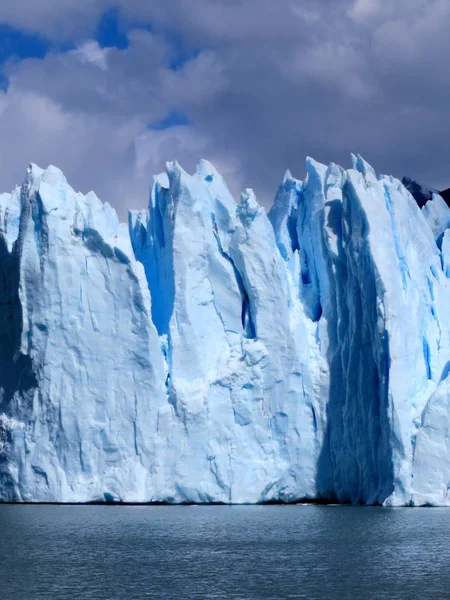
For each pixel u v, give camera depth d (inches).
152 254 2751.0
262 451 2527.1
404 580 1481.3
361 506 2456.9
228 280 2630.4
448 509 2342.5
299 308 2679.6
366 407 2458.2
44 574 1539.1
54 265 2529.5
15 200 2694.4
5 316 2630.4
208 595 1386.6
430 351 2487.7
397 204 2573.8
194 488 2476.6
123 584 1461.6
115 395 2519.7
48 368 2513.5
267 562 1630.2
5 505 2593.5
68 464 2498.8
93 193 2637.8
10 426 2551.7
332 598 1365.7
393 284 2409.0
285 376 2554.1
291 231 2815.0
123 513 2361.0
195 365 2546.8
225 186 2755.9
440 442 2311.8
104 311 2546.8
